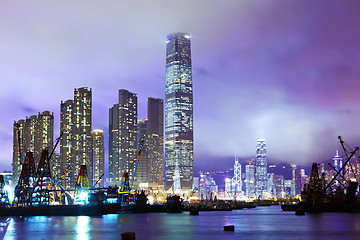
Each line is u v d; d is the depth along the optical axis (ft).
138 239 510.58
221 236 537.24
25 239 512.63
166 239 510.99
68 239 508.12
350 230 593.01
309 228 631.15
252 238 511.40
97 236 541.34
